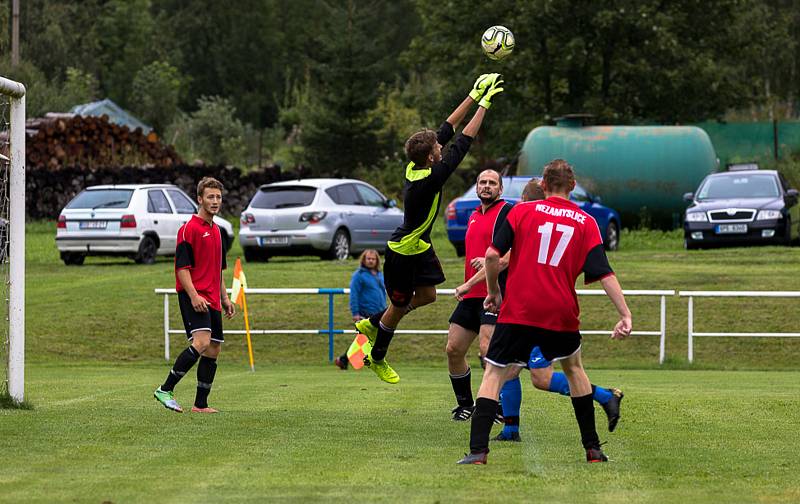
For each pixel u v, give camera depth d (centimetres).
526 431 1941
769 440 1814
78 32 17788
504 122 10588
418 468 1516
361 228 5806
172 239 5928
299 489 1348
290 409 2244
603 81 10231
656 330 3912
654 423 2027
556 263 1535
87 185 8975
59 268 5581
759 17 10931
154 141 10219
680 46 9850
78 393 2597
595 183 7238
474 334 2075
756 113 12912
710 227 5844
